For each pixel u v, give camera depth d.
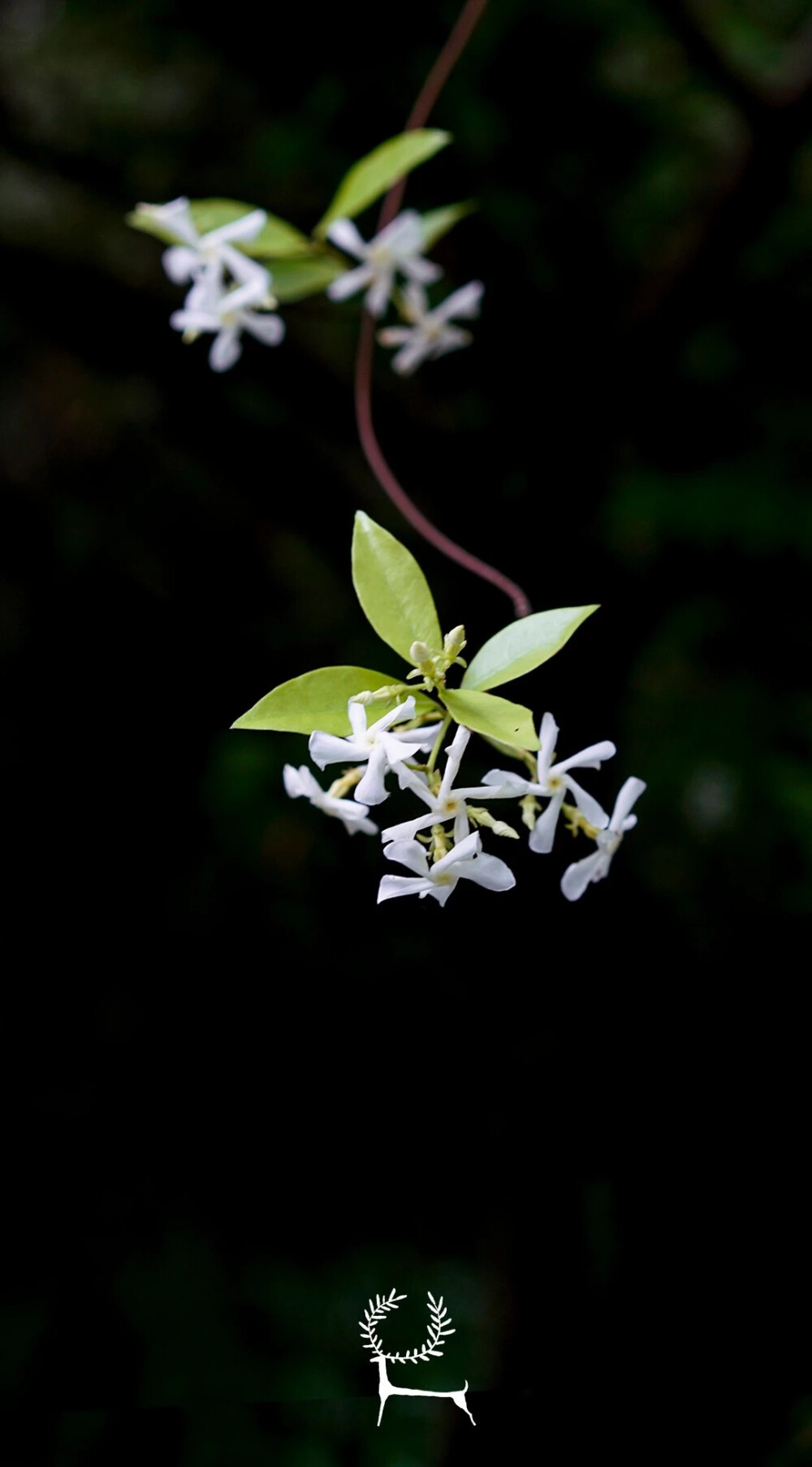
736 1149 1.24
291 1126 1.47
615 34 1.18
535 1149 1.23
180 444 1.47
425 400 1.26
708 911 1.29
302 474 1.35
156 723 1.52
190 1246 1.39
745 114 1.06
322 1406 1.22
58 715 1.51
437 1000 1.40
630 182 1.25
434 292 1.22
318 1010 1.47
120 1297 1.34
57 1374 1.27
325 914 1.45
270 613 1.51
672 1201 1.21
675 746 1.32
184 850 1.51
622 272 1.23
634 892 1.26
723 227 1.10
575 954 1.20
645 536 1.24
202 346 1.27
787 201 1.19
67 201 1.28
